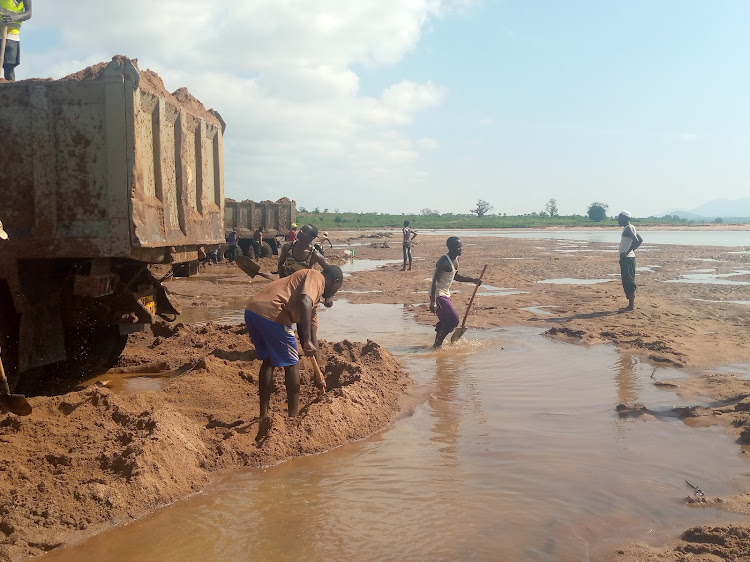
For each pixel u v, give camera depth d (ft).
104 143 19.71
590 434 18.44
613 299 47.73
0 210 19.92
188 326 32.45
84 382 24.57
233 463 16.10
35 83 19.58
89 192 19.86
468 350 30.81
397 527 12.76
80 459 14.87
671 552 11.59
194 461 15.57
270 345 18.43
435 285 31.45
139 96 19.99
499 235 211.20
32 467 14.44
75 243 19.81
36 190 19.74
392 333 35.60
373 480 15.23
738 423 18.95
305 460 16.66
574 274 71.15
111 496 13.29
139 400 19.56
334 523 12.96
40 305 21.26
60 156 19.79
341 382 22.12
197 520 13.15
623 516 13.23
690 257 99.09
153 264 23.47
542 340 33.32
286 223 90.58
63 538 12.17
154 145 21.40
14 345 20.88
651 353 29.12
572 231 260.62
